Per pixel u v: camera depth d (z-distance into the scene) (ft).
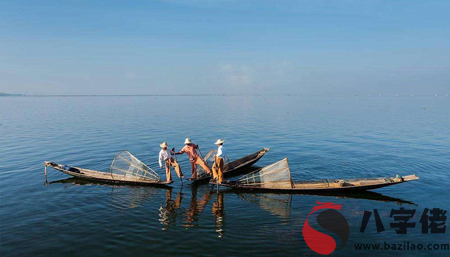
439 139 94.48
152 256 30.35
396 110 238.89
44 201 45.32
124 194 49.21
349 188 48.49
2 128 126.62
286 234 34.99
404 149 79.51
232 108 289.12
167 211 42.14
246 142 95.86
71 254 30.81
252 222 38.34
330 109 262.06
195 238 34.04
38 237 34.24
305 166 64.13
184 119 172.24
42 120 163.73
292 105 349.61
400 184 51.47
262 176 52.11
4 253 30.91
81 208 42.88
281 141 96.12
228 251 31.22
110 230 36.01
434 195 46.06
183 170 63.26
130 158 55.88
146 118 178.70
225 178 60.08
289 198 47.06
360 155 73.10
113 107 313.12
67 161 69.62
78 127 131.54
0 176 57.67
